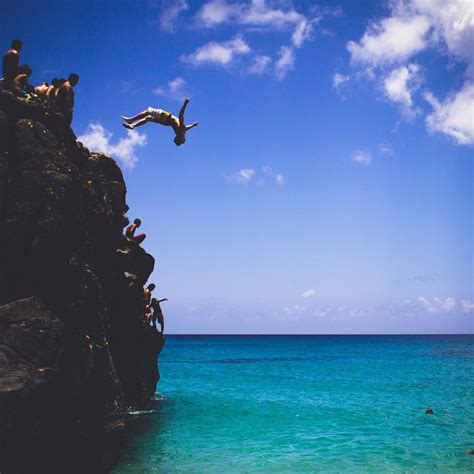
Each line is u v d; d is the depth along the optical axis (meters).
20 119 10.40
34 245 9.69
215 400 25.78
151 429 18.11
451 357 70.62
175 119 10.37
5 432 8.17
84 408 10.73
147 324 22.23
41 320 9.27
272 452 14.77
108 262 15.70
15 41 11.88
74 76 12.82
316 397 27.09
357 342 175.00
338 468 13.12
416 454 14.52
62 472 9.92
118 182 16.81
